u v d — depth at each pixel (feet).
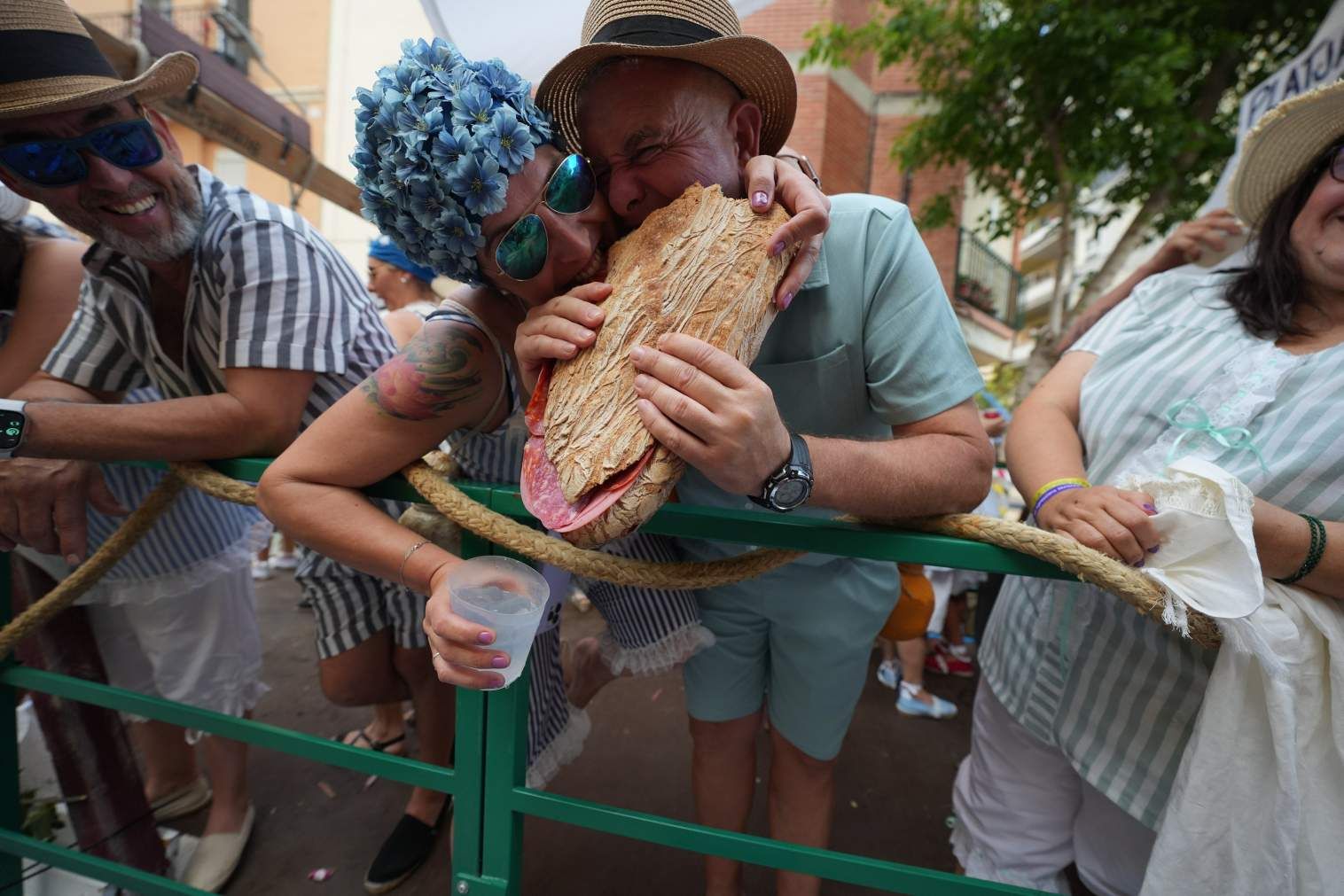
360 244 24.03
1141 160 14.06
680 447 2.30
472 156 2.44
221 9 20.90
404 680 6.20
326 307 4.44
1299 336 3.69
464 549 3.45
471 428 3.82
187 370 5.02
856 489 2.70
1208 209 6.55
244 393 4.15
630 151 2.97
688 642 4.18
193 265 4.51
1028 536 2.77
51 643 5.63
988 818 4.99
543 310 2.84
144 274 4.80
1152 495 2.92
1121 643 3.87
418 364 3.28
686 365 2.29
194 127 7.37
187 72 4.44
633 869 6.02
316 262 4.50
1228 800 2.90
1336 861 2.90
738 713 4.60
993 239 16.79
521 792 3.50
